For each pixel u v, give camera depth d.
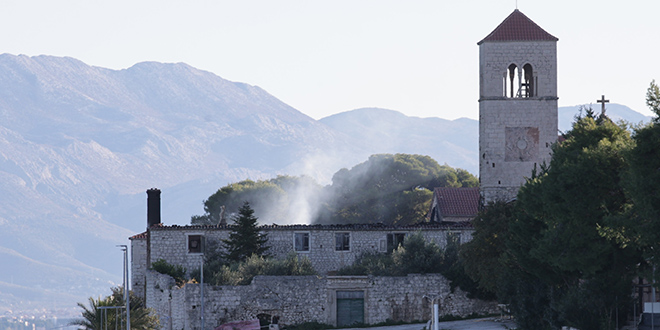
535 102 98.12
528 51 98.38
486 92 98.25
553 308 67.06
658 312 62.19
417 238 94.69
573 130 71.75
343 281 87.62
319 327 86.31
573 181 63.94
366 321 87.19
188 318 84.94
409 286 88.19
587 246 64.12
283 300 86.81
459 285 88.12
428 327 79.94
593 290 64.75
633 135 57.25
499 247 79.25
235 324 84.88
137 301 93.38
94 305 87.94
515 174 97.62
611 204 63.81
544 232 66.62
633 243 60.25
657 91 57.22
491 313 88.00
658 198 54.69
